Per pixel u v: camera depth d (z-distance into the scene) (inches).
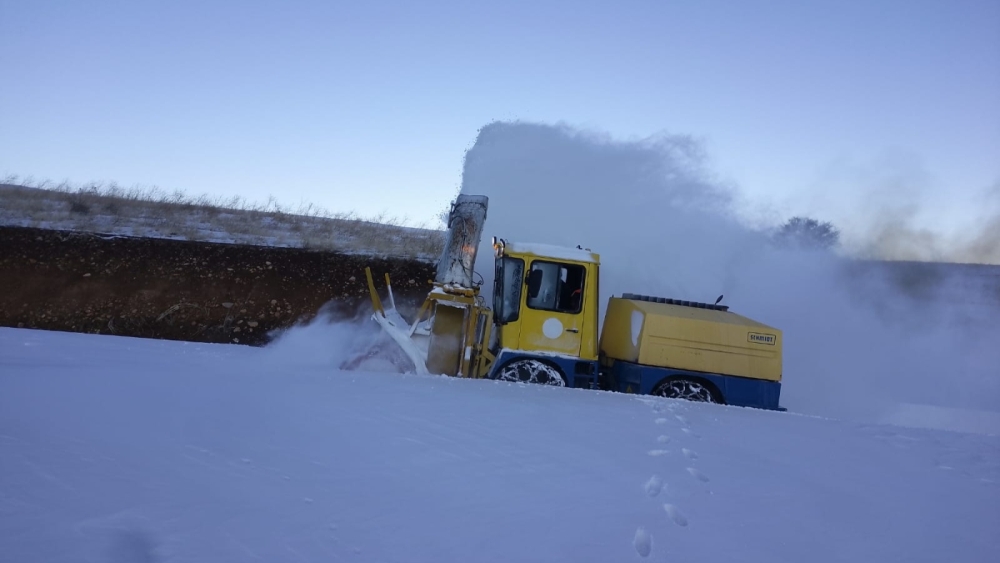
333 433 227.3
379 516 165.9
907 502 225.6
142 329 681.6
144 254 756.0
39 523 142.0
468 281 450.9
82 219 840.3
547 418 281.9
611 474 215.9
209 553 138.8
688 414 337.4
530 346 442.0
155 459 185.5
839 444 304.0
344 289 759.7
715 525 185.3
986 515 218.7
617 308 484.4
